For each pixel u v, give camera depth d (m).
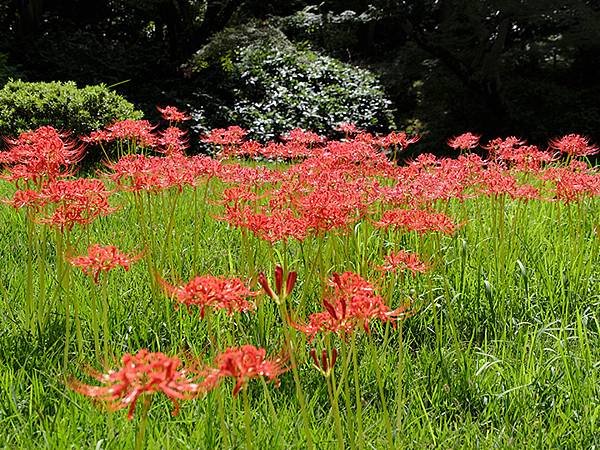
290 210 3.79
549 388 3.36
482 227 5.19
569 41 15.62
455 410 3.27
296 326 2.27
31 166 3.75
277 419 2.76
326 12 19.97
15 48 16.27
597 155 12.65
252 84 16.48
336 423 2.23
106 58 17.11
